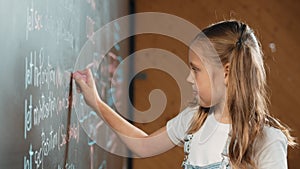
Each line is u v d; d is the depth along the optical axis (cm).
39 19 142
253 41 183
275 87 435
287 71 433
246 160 175
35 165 143
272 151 171
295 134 432
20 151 128
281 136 175
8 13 116
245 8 434
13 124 122
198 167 187
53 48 161
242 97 177
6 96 116
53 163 166
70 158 195
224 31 181
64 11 177
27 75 132
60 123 175
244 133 175
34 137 141
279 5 433
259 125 176
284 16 433
